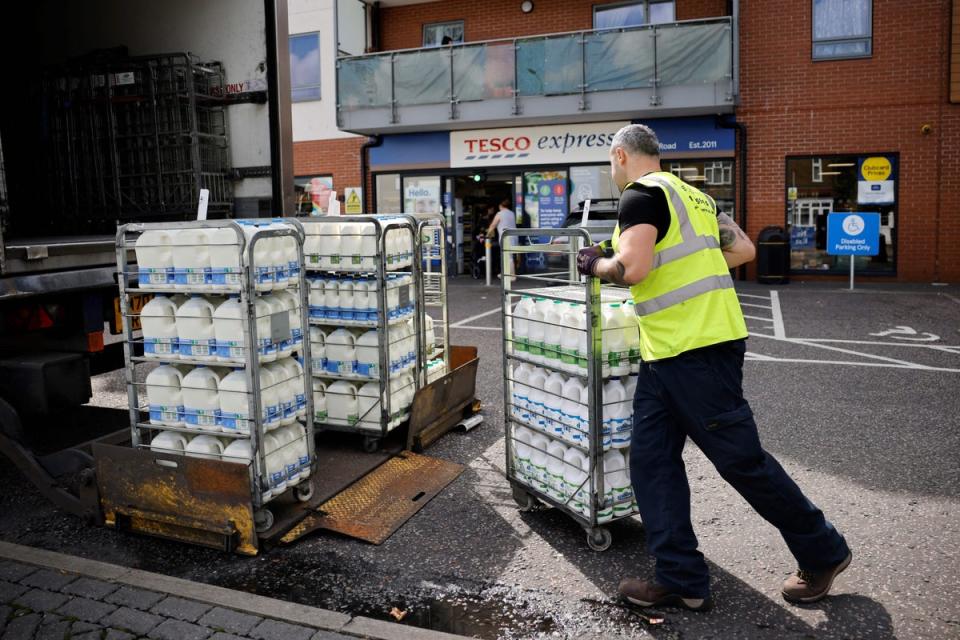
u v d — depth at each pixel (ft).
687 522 10.69
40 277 14.60
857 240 46.93
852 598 11.00
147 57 21.42
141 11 21.65
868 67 49.73
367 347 16.74
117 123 22.18
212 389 12.89
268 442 12.94
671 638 10.11
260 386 12.57
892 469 16.02
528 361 13.64
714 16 53.11
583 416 12.37
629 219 10.28
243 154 20.89
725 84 48.06
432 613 10.82
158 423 13.35
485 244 54.29
